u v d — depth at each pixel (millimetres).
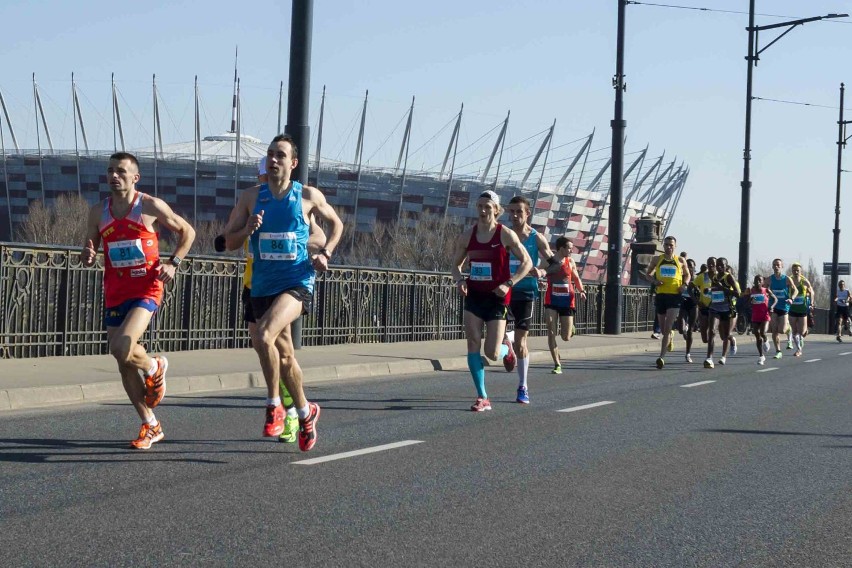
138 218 8406
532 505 6926
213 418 10523
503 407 12367
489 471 8102
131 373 8414
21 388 11203
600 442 9781
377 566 5363
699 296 22109
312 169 109750
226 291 18094
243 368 14625
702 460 8938
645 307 35938
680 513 6840
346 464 8188
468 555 5633
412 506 6773
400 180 111625
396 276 22688
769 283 25406
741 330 38062
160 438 8758
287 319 8391
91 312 15617
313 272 8727
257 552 5535
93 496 6770
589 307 31094
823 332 55719
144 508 6469
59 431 9367
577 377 17219
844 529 6520
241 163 106938
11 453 8211
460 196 114625
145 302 8461
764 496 7488
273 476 7605
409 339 23141
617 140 29875
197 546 5613
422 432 10094
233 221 8562
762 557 5809
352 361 16938
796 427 11305
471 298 11875
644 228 37000
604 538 6105
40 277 14805
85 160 103875
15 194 105875
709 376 18125
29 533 5801
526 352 12953
